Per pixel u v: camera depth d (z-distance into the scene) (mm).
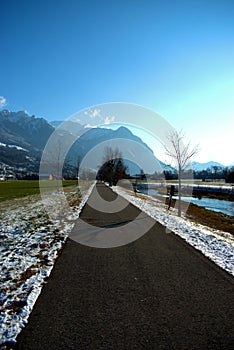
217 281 4289
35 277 4457
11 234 7793
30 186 37375
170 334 2865
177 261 5305
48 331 2918
